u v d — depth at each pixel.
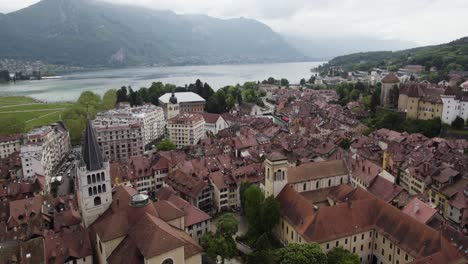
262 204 119.12
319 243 100.38
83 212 104.50
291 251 89.50
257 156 193.75
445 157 183.75
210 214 147.00
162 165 175.38
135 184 167.50
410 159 182.12
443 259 84.94
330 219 104.81
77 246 95.19
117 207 100.31
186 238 89.19
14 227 119.75
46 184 172.50
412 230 97.38
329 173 139.75
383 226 105.56
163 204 99.69
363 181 148.75
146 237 78.06
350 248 106.06
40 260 87.62
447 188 145.75
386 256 103.75
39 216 124.56
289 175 133.25
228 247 103.38
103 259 87.88
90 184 99.00
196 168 167.12
